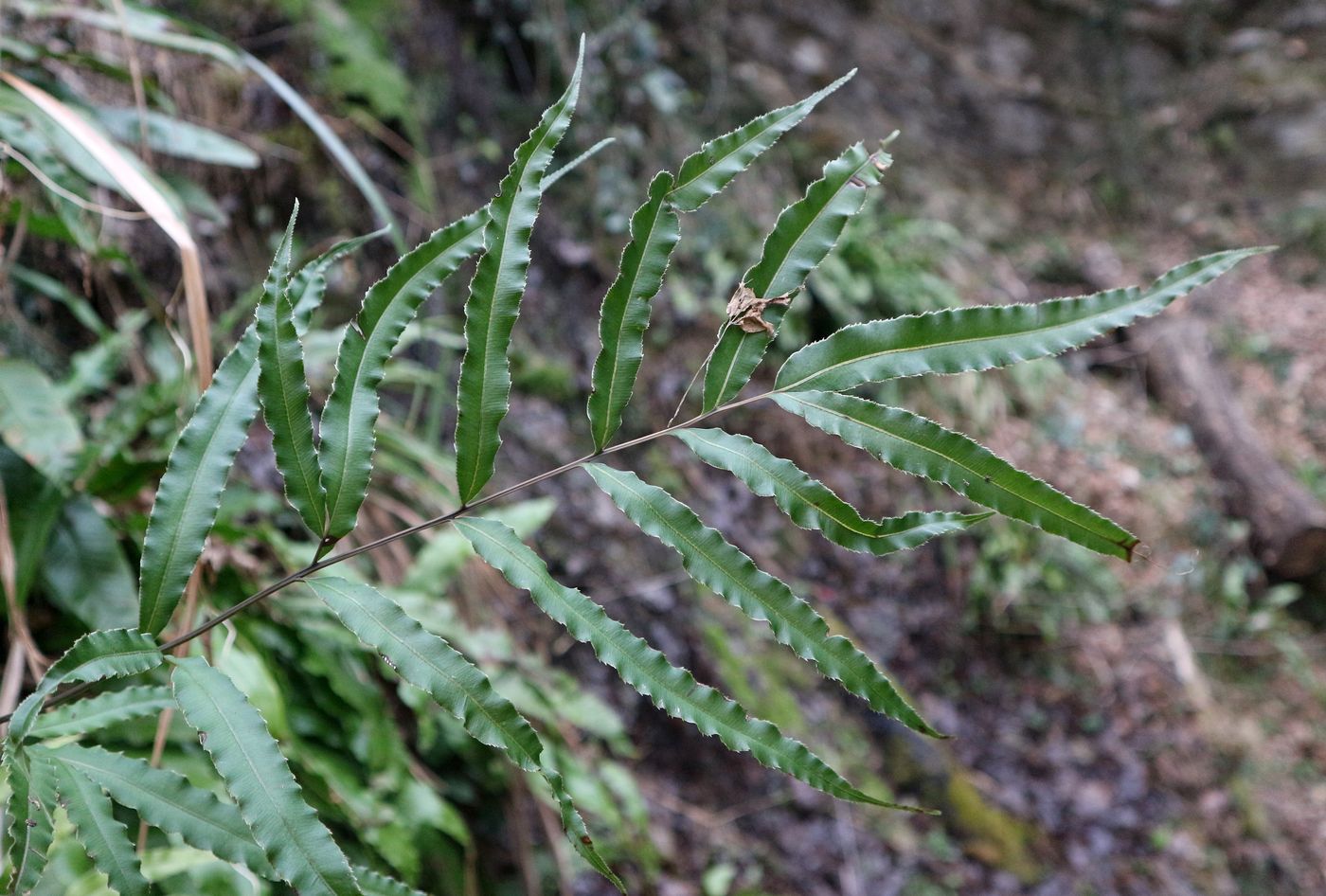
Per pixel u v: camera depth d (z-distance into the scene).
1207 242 6.59
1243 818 3.85
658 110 4.33
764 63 5.32
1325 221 6.70
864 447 0.71
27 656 1.38
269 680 1.40
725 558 0.70
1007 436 4.79
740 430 3.88
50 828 0.71
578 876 2.07
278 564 1.75
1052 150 6.71
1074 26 7.16
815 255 0.73
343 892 0.63
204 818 0.73
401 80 3.01
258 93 2.53
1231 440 5.17
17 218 1.56
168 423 1.61
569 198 3.75
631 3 4.18
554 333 3.39
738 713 0.69
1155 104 7.23
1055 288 5.89
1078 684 4.03
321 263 0.80
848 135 5.48
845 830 2.96
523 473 2.98
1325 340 6.02
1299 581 4.96
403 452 2.17
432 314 2.76
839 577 3.73
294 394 0.72
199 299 1.23
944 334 0.71
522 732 0.68
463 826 1.68
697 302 4.08
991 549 4.08
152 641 0.73
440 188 3.14
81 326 1.92
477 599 2.24
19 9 1.75
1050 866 3.32
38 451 1.38
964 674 3.86
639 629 2.90
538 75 3.88
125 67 2.04
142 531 1.53
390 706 1.84
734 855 2.67
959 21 6.77
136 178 1.29
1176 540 4.84
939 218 5.72
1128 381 5.54
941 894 3.00
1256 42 7.55
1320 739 4.34
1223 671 4.48
